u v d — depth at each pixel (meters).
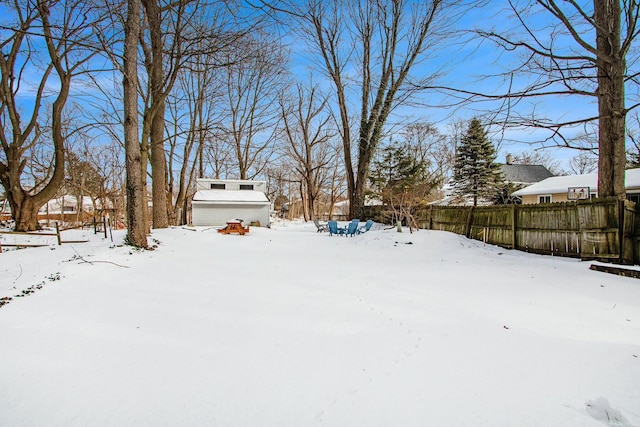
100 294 4.81
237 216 22.95
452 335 3.49
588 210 8.18
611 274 6.74
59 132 13.59
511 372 2.70
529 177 33.38
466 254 9.76
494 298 5.00
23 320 3.74
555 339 3.39
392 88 16.75
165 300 4.65
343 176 38.25
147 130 11.14
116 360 2.90
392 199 15.31
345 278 6.41
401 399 2.33
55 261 7.01
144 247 8.96
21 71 13.25
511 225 10.69
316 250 10.87
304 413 2.18
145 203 11.08
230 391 2.43
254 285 5.68
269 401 2.31
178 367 2.79
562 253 9.02
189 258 8.41
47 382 2.54
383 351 3.11
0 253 8.10
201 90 22.30
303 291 5.34
